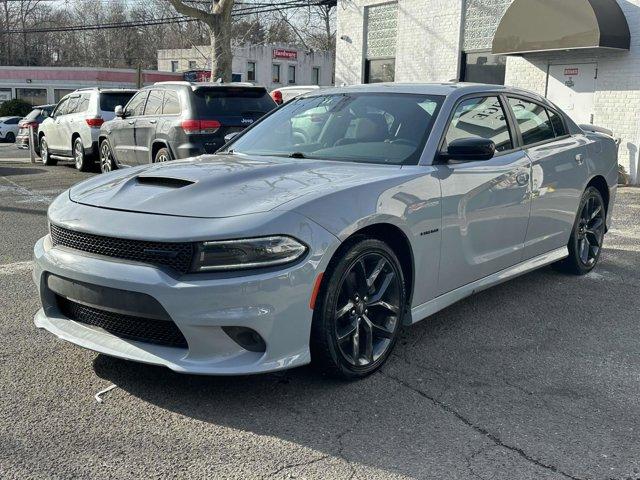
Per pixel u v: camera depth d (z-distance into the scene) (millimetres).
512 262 4926
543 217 5199
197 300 3047
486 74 16094
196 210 3279
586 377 3799
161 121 10430
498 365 3953
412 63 17828
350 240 3504
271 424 3162
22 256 6465
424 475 2762
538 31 13062
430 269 4031
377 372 3799
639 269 6371
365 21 19250
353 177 3730
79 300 3373
